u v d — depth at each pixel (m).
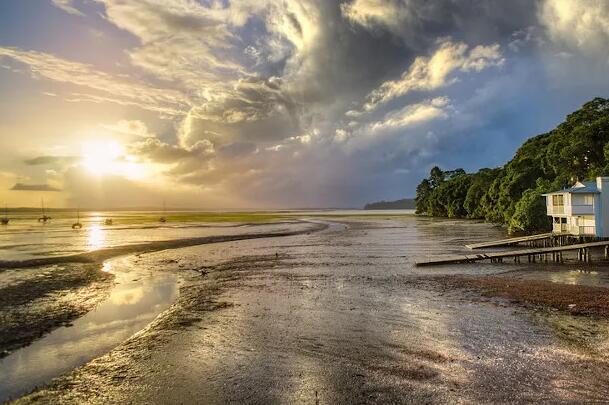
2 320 16.98
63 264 33.59
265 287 23.20
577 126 54.91
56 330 15.80
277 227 84.25
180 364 12.07
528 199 52.88
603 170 46.44
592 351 12.26
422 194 161.75
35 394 10.24
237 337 14.41
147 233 68.69
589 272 26.53
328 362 11.98
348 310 17.75
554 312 16.53
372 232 67.62
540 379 10.48
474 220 102.19
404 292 21.17
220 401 9.77
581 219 38.78
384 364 11.73
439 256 35.72
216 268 31.17
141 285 25.17
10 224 114.56
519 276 25.42
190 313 17.77
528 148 72.75
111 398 10.02
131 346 13.67
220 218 136.25
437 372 11.09
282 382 10.71
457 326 15.11
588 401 9.34
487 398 9.59
